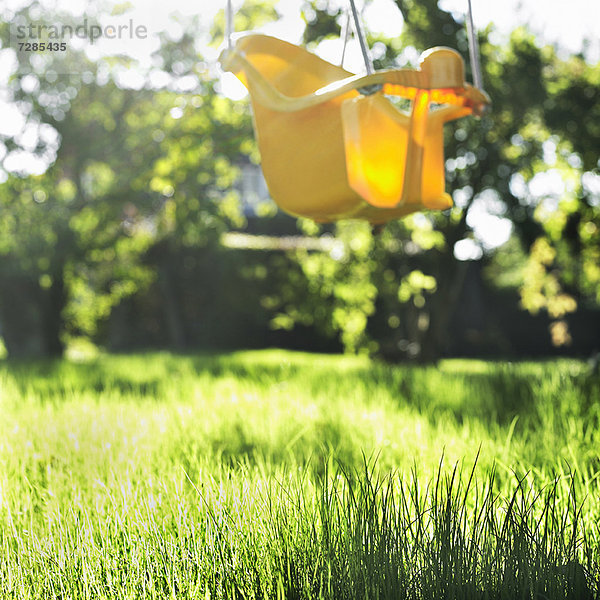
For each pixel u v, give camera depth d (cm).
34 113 1730
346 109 391
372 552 262
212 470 378
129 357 1723
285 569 265
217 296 2731
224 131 1112
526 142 1795
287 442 492
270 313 2739
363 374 1046
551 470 387
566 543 290
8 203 1831
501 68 1648
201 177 1409
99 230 1886
